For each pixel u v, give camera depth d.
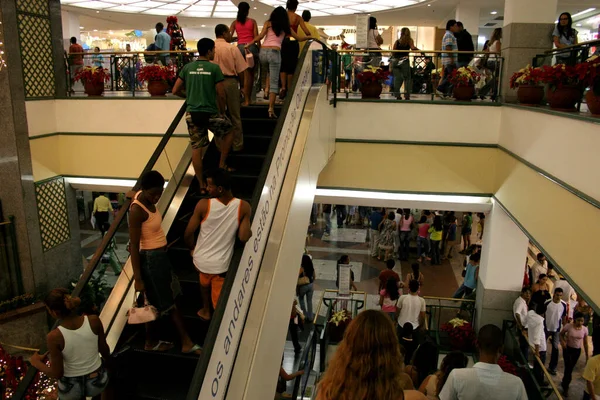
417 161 8.61
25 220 8.25
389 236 13.62
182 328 3.95
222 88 5.09
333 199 8.97
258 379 3.57
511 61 8.19
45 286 8.68
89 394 3.49
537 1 7.99
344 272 9.02
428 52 8.52
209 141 6.05
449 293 11.65
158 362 4.01
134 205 3.67
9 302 8.00
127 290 4.32
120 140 9.16
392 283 9.06
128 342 4.13
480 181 8.54
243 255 3.47
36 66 8.63
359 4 18.00
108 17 20.89
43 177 8.79
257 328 3.60
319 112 6.42
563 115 5.26
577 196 4.83
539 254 10.37
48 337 3.34
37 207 8.56
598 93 4.69
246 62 6.33
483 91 9.02
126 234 4.30
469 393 3.18
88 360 3.46
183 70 5.07
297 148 5.25
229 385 3.17
